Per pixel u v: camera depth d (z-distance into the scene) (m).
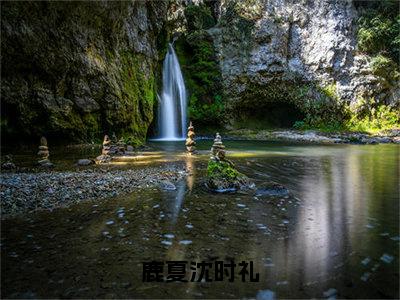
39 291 4.46
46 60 17.75
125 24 22.86
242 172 12.62
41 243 5.88
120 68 22.47
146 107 24.98
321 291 4.47
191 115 34.09
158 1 26.75
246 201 8.43
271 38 35.47
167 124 31.17
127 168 12.88
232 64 35.00
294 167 14.01
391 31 36.28
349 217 7.28
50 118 18.36
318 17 36.53
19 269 5.00
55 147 19.05
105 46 21.48
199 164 14.02
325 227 6.68
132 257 5.40
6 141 17.80
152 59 26.89
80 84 19.80
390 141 27.72
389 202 8.48
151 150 19.64
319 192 9.51
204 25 37.81
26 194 8.62
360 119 36.09
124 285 4.62
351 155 18.53
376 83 36.16
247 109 36.66
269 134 32.31
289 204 8.23
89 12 18.94
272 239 6.10
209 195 8.96
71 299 4.30
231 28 35.50
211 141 27.55
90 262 5.23
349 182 10.93
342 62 36.22
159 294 4.43
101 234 6.29
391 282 4.68
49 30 17.36
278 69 35.53
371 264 5.16
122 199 8.52
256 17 35.50
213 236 6.22
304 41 36.41
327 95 36.03
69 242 5.93
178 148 20.92
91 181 10.20
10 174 11.26
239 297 4.36
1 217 7.11
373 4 38.81
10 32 15.93
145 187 9.73
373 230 6.51
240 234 6.32
